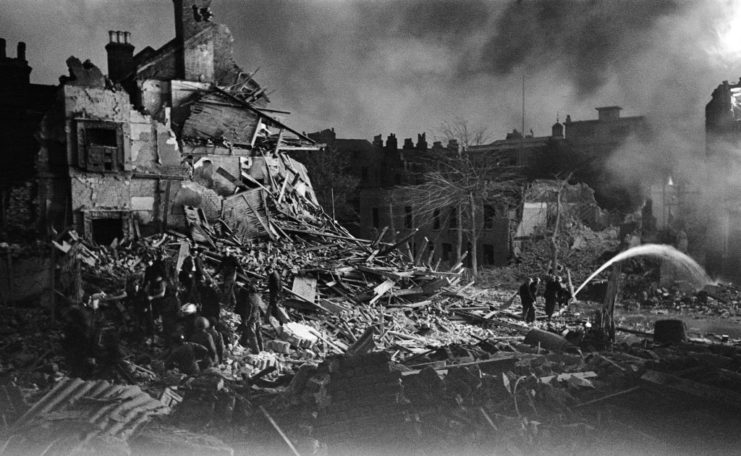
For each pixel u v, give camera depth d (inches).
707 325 1087.6
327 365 439.8
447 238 1979.6
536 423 443.2
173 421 402.6
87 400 405.7
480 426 437.4
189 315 609.6
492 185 1827.0
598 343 745.6
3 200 930.1
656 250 1455.5
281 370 623.5
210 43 1221.1
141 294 639.1
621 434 436.5
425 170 2314.2
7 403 398.0
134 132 1017.5
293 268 992.2
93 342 503.2
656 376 521.0
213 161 1205.1
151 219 1037.2
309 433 401.4
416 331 917.8
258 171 1282.0
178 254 910.4
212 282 741.3
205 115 1205.7
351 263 1114.1
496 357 617.9
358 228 2440.9
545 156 2333.9
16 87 1158.3
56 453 320.5
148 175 1030.4
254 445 379.9
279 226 1213.7
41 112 1149.1
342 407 425.7
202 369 555.8
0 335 596.7
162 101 1180.5
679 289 1382.9
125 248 930.7
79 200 956.0
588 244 1695.4
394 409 436.8
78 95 952.9
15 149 1126.4
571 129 2466.8
